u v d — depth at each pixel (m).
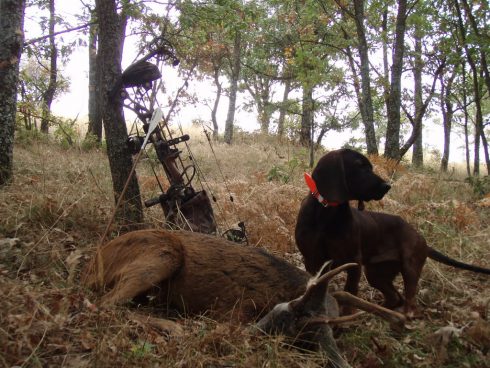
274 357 1.11
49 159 2.97
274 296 1.32
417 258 1.62
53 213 1.86
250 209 2.13
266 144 5.86
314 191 1.48
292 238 2.05
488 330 1.34
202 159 3.89
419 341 1.36
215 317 1.32
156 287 1.35
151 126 1.54
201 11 2.73
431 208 2.39
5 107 2.27
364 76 3.92
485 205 2.74
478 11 3.61
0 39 2.27
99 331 1.12
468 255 1.97
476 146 4.86
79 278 1.51
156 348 1.14
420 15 3.90
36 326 1.08
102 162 3.14
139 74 1.85
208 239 1.43
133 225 1.89
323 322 1.13
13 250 1.57
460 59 3.88
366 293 1.75
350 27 4.95
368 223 1.59
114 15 1.89
